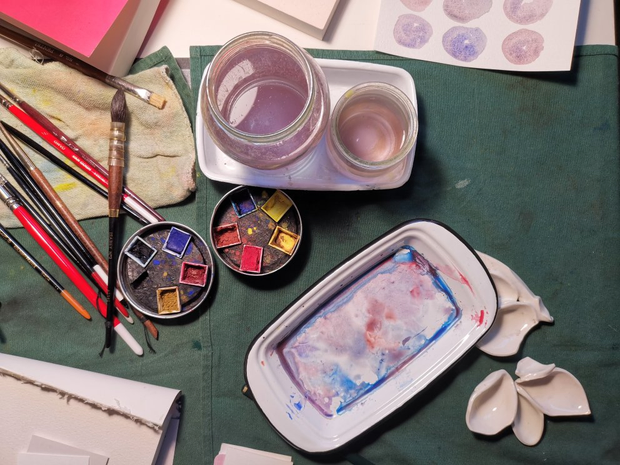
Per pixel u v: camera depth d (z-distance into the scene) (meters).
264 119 0.60
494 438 0.69
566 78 0.69
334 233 0.69
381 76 0.64
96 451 0.62
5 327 0.68
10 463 0.61
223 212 0.67
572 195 0.69
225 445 0.66
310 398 0.66
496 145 0.69
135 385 0.64
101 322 0.68
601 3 0.69
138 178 0.67
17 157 0.66
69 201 0.67
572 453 0.68
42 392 0.62
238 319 0.68
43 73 0.66
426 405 0.69
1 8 0.59
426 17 0.67
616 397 0.68
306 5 0.65
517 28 0.67
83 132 0.68
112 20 0.60
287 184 0.63
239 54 0.53
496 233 0.69
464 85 0.69
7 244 0.69
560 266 0.69
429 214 0.69
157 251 0.66
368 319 0.67
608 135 0.69
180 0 0.68
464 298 0.66
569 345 0.69
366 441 0.68
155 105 0.66
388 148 0.64
